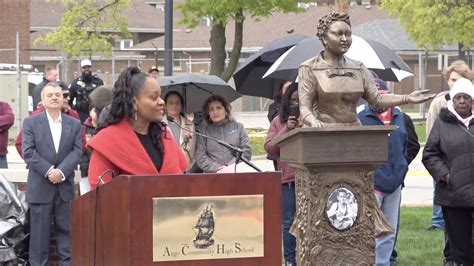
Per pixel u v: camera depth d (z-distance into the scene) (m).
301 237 7.34
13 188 11.08
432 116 12.62
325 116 7.50
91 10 29.89
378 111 10.54
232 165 9.21
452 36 42.50
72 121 11.58
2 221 10.84
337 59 7.55
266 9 27.23
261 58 13.88
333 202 7.19
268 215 5.68
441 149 10.39
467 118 10.34
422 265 11.54
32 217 11.14
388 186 10.51
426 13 42.31
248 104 54.16
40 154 11.33
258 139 31.20
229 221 5.64
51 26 66.75
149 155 6.24
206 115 11.55
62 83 14.34
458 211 10.38
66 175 11.28
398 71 12.80
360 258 7.29
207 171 11.28
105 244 5.68
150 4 81.31
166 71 23.78
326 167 7.13
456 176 10.23
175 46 65.19
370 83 7.56
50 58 58.06
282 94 11.88
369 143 7.08
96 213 5.76
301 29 68.12
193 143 11.41
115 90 6.21
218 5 26.45
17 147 12.35
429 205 17.66
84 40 29.97
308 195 7.16
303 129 6.94
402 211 16.36
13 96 33.50
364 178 7.24
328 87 7.41
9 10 53.72
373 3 87.50
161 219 5.52
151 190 5.51
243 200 5.64
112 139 6.14
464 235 10.44
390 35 64.19
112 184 5.59
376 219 7.30
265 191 5.68
